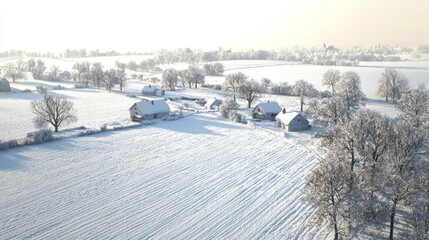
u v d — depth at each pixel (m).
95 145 68.94
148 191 48.06
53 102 79.38
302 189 44.19
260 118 96.50
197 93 148.88
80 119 94.06
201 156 63.09
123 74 158.88
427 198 34.25
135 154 63.81
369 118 43.12
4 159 59.91
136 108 94.06
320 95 124.31
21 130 81.31
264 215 41.31
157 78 193.50
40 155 62.19
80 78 174.75
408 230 35.66
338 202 33.94
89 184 50.03
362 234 36.44
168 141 72.94
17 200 44.81
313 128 83.94
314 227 38.34
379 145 40.19
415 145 40.31
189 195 46.88
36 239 36.38
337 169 35.16
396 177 34.12
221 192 47.78
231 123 90.88
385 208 35.91
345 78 123.06
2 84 145.25
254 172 55.06
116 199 45.56
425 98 74.44
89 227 38.72
